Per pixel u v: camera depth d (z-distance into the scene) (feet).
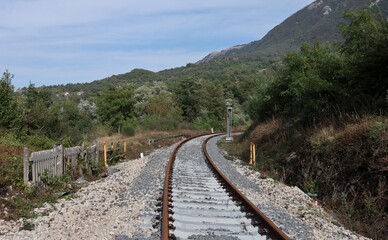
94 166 53.57
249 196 36.58
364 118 39.81
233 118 270.67
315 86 54.60
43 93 132.05
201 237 21.93
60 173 43.21
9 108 60.54
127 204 31.12
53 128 73.15
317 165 42.01
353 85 51.29
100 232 23.02
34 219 27.14
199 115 252.21
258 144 79.61
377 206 29.89
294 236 23.57
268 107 104.32
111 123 168.04
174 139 137.39
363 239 25.04
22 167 37.73
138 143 104.88
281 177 49.96
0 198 30.68
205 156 74.84
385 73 45.19
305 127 57.11
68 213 28.50
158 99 229.66
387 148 31.78
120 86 181.57
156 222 25.16
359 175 33.83
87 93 389.39
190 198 33.68
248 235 22.98
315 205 34.91
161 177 46.06
